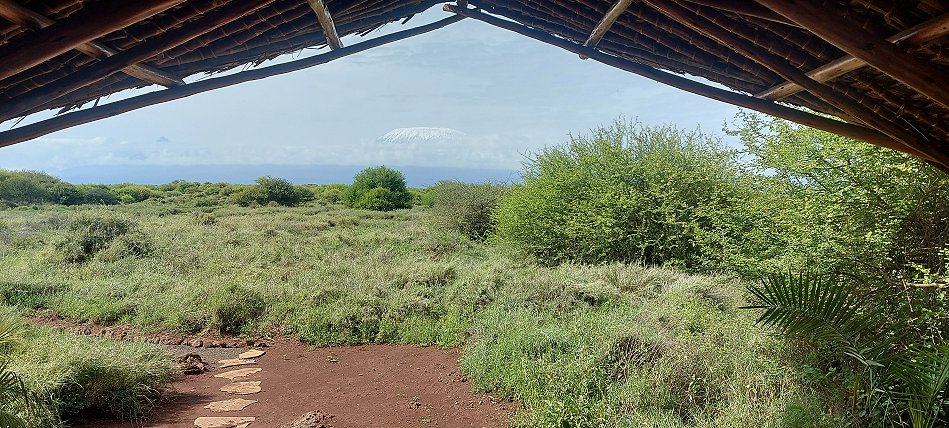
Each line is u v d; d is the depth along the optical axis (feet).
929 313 11.64
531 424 13.88
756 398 12.87
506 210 40.19
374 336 23.11
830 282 10.46
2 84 7.01
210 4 6.62
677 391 14.24
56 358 14.83
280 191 95.40
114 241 37.09
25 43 5.82
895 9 6.06
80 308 26.04
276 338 23.38
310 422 14.26
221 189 110.63
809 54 7.45
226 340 23.09
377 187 89.04
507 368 17.12
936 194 14.35
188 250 37.58
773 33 7.25
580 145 36.42
